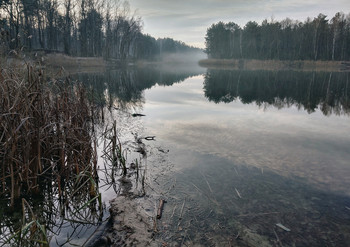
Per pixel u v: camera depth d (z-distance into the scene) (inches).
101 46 2287.2
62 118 168.1
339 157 204.4
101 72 1246.9
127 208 130.7
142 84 809.5
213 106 434.3
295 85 804.0
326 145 232.7
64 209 129.0
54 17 1753.2
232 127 295.0
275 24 2755.9
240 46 2999.5
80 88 250.8
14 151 139.8
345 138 254.5
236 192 148.8
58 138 156.8
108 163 190.5
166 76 1242.0
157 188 152.7
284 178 167.5
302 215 127.9
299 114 375.2
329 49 2519.7
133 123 311.6
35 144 146.7
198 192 148.3
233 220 122.6
